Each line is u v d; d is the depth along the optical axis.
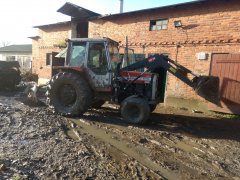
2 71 13.44
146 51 12.12
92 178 4.04
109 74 7.84
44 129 6.29
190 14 10.54
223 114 9.63
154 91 7.87
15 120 6.86
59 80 8.12
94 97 8.22
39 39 19.02
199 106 10.21
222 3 9.62
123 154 5.13
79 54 8.19
